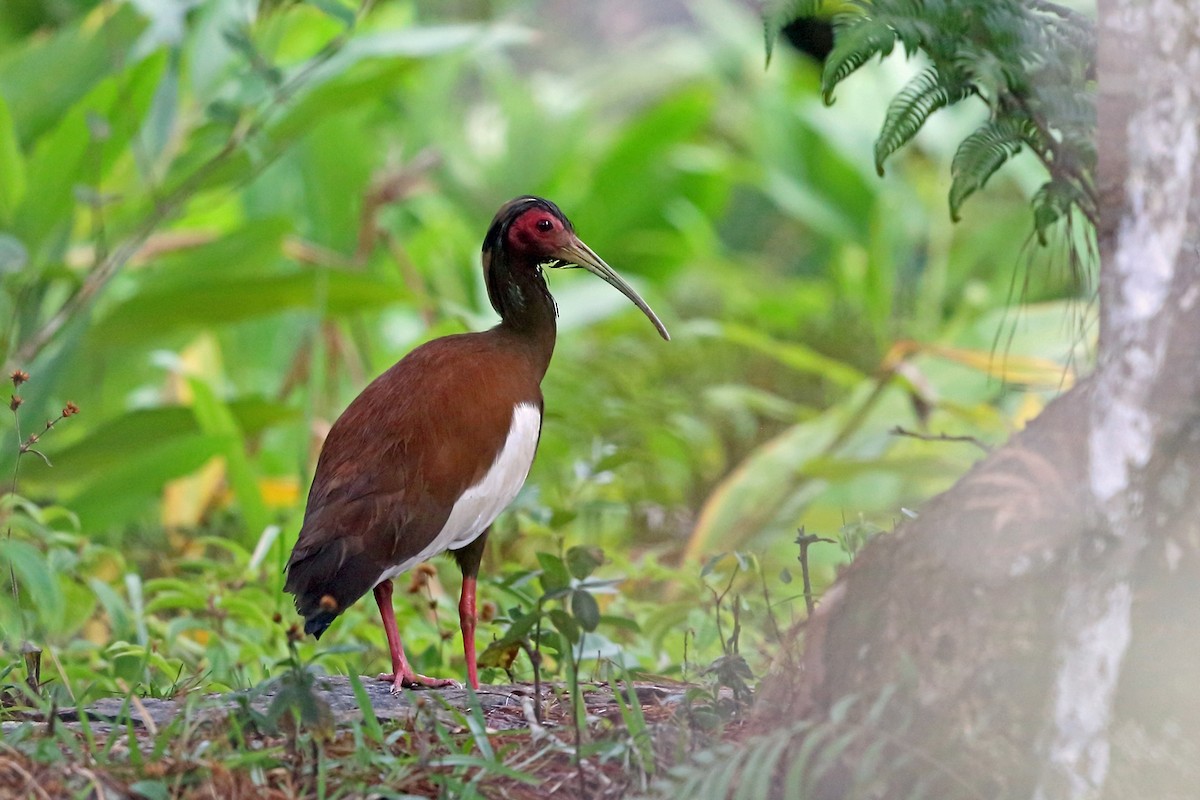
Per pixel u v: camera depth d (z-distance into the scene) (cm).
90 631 1177
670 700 768
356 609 1127
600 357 1767
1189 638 570
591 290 1912
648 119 2177
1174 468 561
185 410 1319
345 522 786
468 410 836
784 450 1492
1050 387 1320
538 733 690
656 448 1614
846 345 2070
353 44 1433
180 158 1423
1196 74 550
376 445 815
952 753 575
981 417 1395
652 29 2977
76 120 1358
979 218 2261
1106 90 567
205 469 1451
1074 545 560
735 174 2372
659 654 985
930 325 2102
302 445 1248
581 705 698
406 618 1055
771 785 606
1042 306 1507
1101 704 543
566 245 925
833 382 1995
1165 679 573
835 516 1433
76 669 916
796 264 2638
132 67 1398
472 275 1948
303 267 1436
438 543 817
